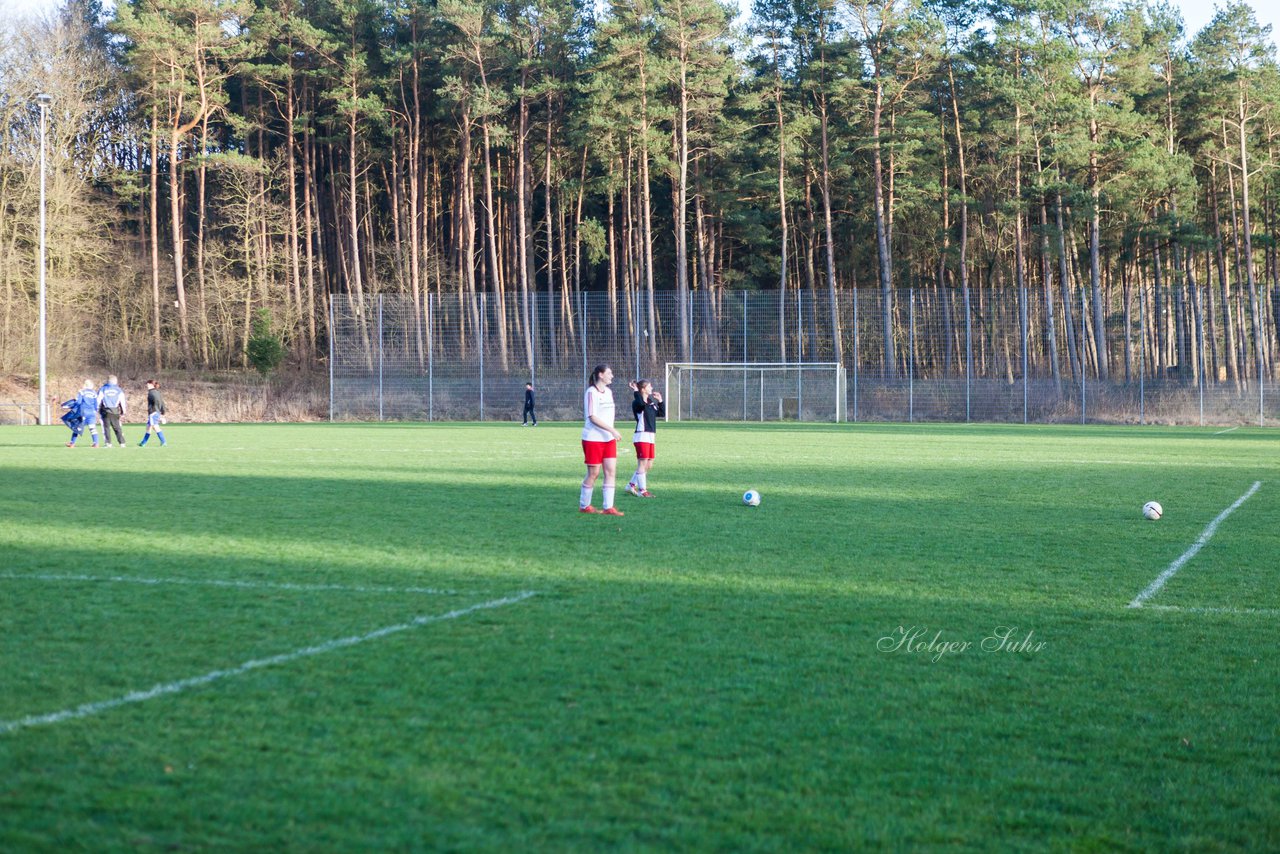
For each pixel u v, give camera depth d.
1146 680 8.15
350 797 5.74
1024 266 93.38
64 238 72.75
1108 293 70.62
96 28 91.38
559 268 103.38
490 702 7.39
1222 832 5.51
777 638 9.30
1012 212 77.75
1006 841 5.37
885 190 89.12
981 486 23.45
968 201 81.88
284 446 38.28
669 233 101.50
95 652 8.62
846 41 80.81
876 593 11.30
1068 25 77.75
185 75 83.69
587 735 6.75
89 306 75.81
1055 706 7.50
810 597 11.08
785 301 67.81
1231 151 86.19
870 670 8.32
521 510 18.77
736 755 6.45
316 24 90.12
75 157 81.44
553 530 16.17
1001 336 65.62
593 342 67.06
